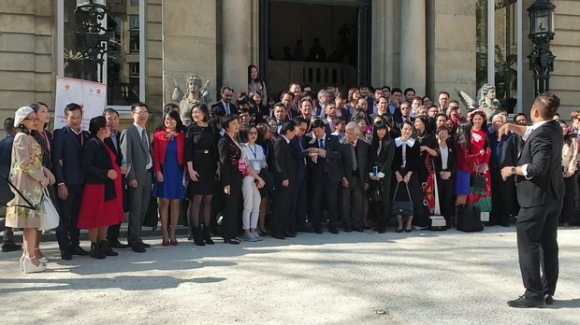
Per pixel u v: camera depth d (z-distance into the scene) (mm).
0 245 8633
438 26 13000
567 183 10344
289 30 22281
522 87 15312
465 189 9789
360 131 9570
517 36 15234
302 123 9211
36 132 7293
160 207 8422
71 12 12789
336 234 9336
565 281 6379
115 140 8383
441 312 5230
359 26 14062
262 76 13359
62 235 7449
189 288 5980
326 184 9383
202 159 8359
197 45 11609
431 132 10047
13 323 4949
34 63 12422
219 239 8930
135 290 5930
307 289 5930
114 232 8281
